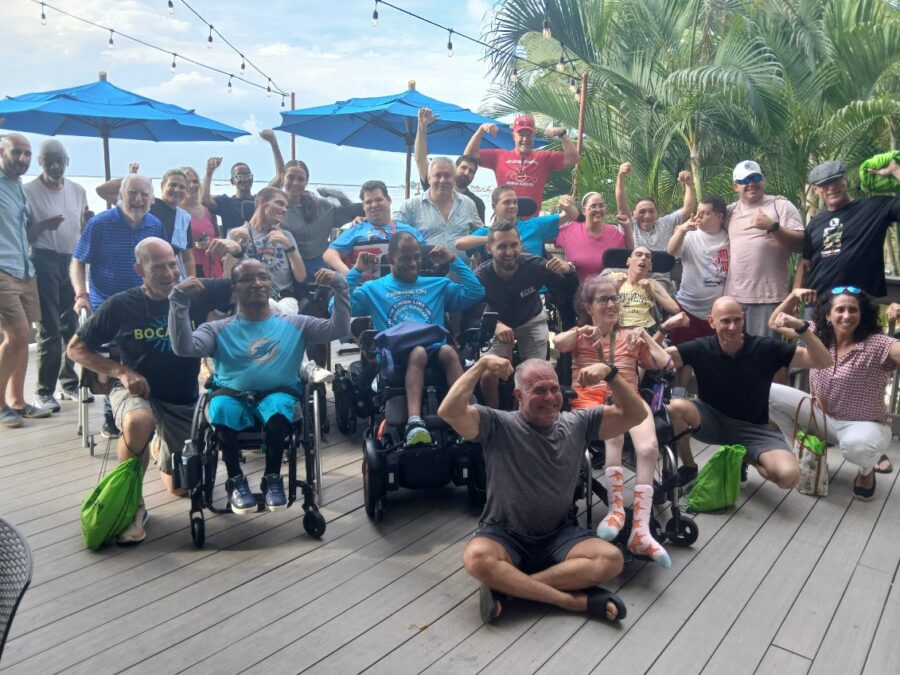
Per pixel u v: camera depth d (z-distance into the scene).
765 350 4.02
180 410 4.07
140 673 2.64
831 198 4.92
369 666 2.70
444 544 3.68
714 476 4.03
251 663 2.71
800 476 4.33
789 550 3.64
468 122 7.28
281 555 3.55
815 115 7.96
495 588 3.00
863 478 4.25
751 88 7.57
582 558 3.00
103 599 3.13
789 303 4.10
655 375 4.04
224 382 3.75
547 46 10.62
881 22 8.17
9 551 1.83
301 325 3.91
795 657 2.79
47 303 5.69
